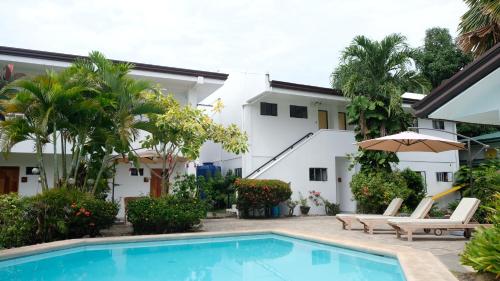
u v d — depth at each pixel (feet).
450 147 42.27
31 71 53.11
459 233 36.14
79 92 34.63
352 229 40.81
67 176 37.24
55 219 33.17
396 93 53.98
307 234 35.60
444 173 78.23
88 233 35.78
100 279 23.22
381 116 56.59
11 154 54.44
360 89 58.75
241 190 55.83
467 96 23.67
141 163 55.26
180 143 40.40
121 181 58.34
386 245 28.53
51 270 25.59
